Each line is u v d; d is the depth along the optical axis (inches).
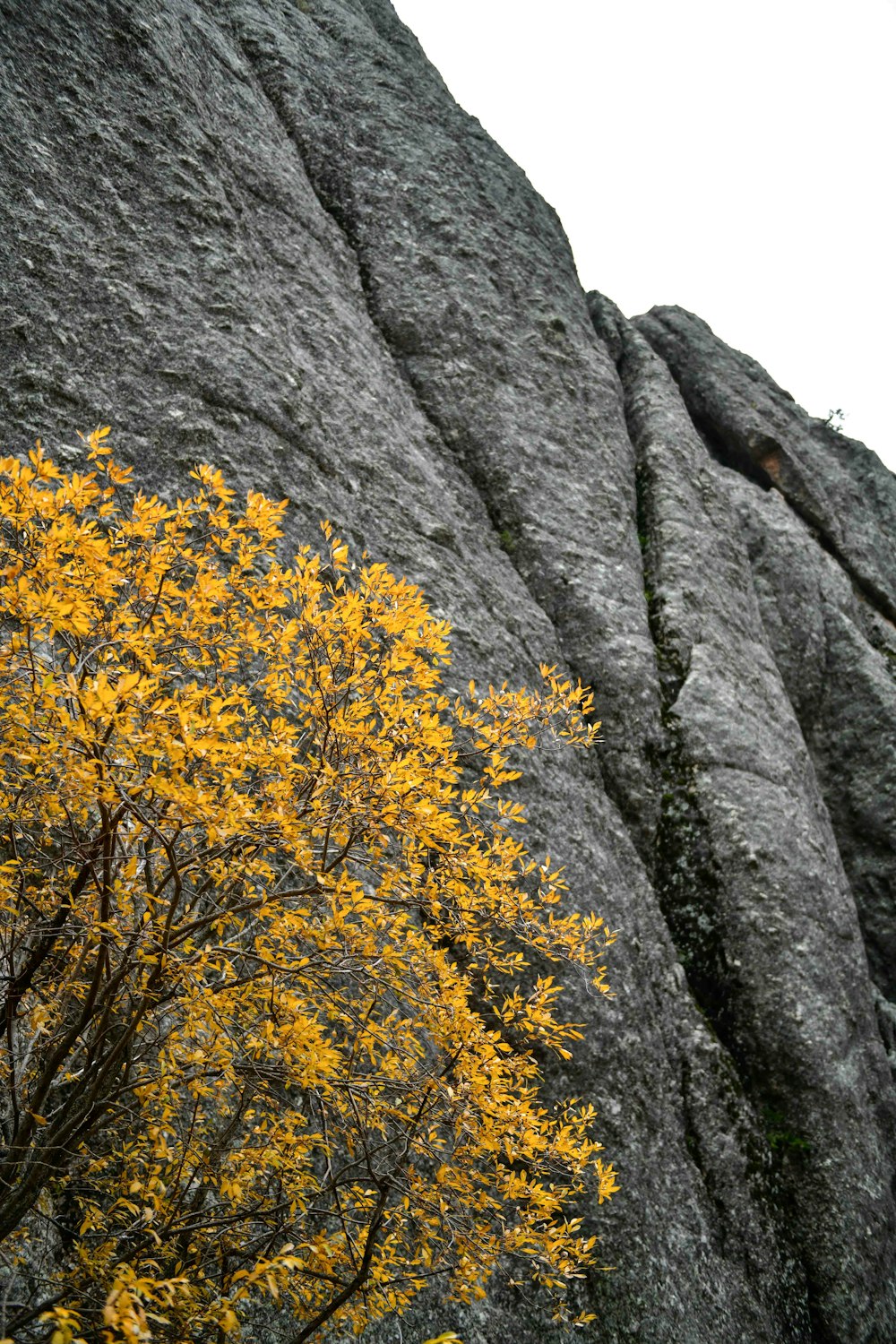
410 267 461.7
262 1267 115.4
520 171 572.7
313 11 548.4
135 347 293.7
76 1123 128.0
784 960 362.0
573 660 392.8
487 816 294.0
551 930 163.5
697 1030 332.5
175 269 322.3
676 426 553.9
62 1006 142.5
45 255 288.0
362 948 138.9
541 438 448.5
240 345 320.8
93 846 125.2
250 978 134.3
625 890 336.5
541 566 407.8
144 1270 131.7
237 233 355.6
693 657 429.7
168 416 286.8
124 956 129.8
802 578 572.4
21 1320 120.9
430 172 508.7
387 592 147.9
